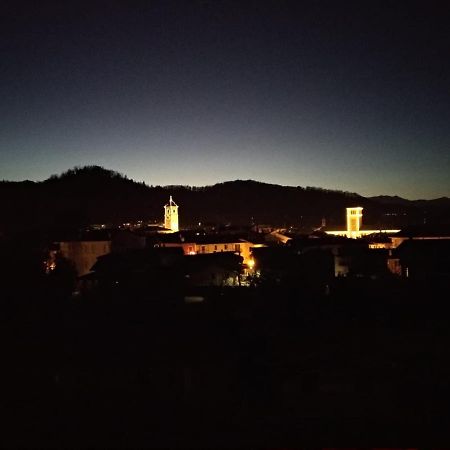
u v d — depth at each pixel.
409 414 21.03
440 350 28.23
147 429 20.78
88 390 24.16
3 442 19.89
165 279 43.69
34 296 38.97
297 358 27.00
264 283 41.66
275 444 19.05
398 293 38.94
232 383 24.48
